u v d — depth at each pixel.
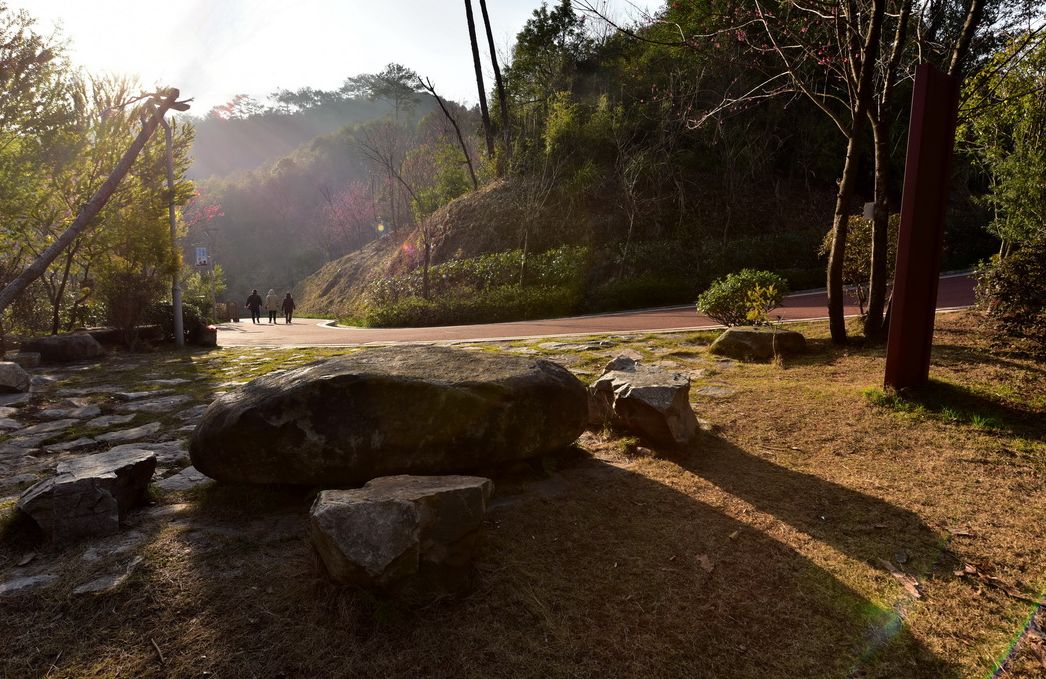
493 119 38.03
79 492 3.33
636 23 13.00
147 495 3.94
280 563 3.02
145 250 13.02
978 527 3.41
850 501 3.79
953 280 18.75
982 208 26.75
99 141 12.54
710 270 24.28
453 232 31.48
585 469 4.36
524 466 4.16
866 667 2.38
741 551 3.21
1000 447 4.53
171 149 13.16
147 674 2.30
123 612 2.66
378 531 2.59
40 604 2.72
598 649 2.47
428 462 3.62
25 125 11.67
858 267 10.20
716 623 2.63
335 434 3.51
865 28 8.74
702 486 4.06
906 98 26.16
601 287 24.03
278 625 2.56
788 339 8.29
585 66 35.81
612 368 5.91
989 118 10.14
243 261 74.44
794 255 25.11
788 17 9.52
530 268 26.42
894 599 2.79
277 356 11.21
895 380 5.84
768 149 29.34
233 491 3.83
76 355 10.99
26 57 11.15
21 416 6.53
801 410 5.71
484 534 3.07
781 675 2.35
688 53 27.08
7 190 11.43
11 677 2.28
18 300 13.01
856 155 7.98
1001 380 6.09
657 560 3.12
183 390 7.95
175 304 13.43
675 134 28.00
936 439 4.77
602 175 29.84
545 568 3.02
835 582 2.92
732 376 7.35
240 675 2.29
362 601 2.64
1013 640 2.50
